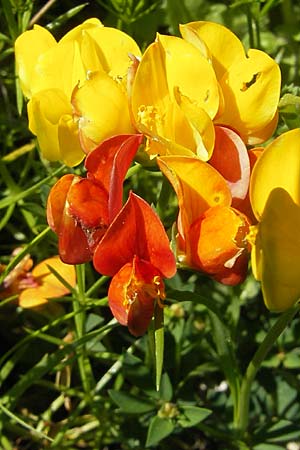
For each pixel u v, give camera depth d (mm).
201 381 192
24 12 184
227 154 145
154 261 141
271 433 173
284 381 180
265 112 149
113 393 172
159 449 188
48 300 177
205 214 142
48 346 194
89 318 178
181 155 143
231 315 181
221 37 150
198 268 142
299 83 205
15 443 192
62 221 145
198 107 144
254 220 145
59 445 183
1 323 198
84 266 173
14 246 195
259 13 188
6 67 202
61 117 151
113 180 140
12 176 202
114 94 147
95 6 208
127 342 191
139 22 203
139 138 143
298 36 206
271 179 139
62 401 187
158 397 172
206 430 176
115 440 182
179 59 147
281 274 139
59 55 155
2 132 200
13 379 198
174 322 181
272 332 156
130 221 139
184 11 203
